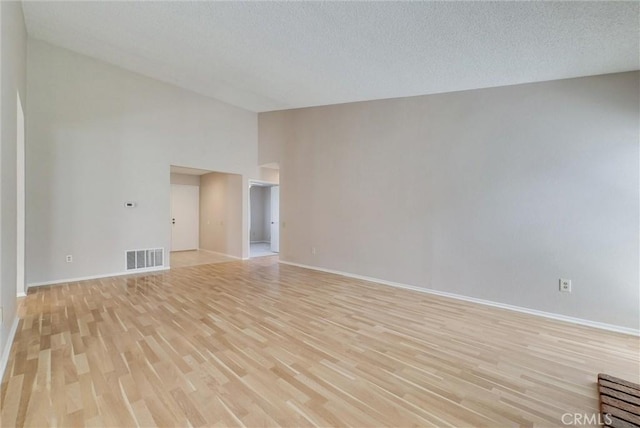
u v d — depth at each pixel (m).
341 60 3.28
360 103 4.89
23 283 3.78
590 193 2.96
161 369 2.05
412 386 1.91
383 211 4.61
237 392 1.82
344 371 2.08
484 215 3.61
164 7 2.89
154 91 5.26
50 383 1.87
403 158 4.36
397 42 2.74
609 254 2.88
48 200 4.23
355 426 1.55
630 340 2.63
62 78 4.30
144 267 5.21
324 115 5.48
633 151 2.76
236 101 6.21
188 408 1.66
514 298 3.41
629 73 2.77
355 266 4.99
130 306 3.38
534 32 2.34
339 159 5.23
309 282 4.63
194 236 8.25
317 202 5.61
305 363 2.17
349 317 3.13
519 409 1.71
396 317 3.15
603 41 2.37
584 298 3.00
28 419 1.55
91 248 4.64
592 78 2.93
